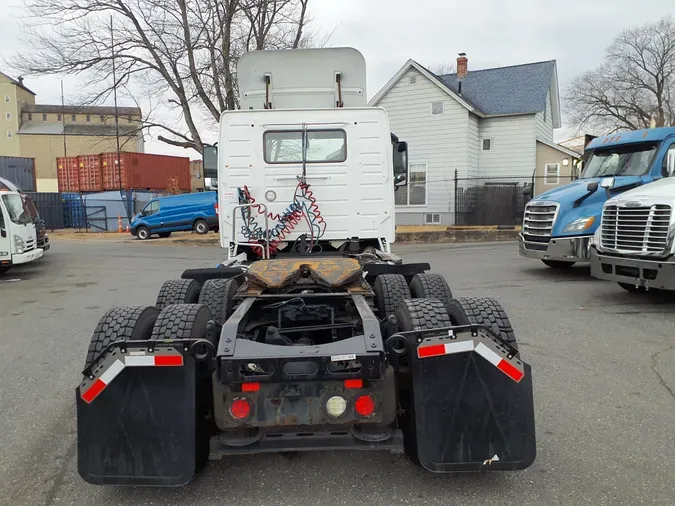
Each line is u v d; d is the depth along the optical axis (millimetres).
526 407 2996
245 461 3555
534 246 10656
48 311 8820
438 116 23234
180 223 24375
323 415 2994
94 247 20484
